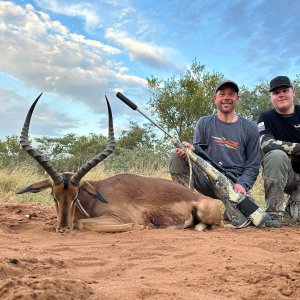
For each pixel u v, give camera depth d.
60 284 0.88
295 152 2.39
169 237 1.82
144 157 5.56
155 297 0.90
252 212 2.23
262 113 2.58
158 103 6.37
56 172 2.10
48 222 2.33
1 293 0.82
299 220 2.54
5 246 1.55
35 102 2.22
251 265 1.24
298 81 6.09
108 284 1.01
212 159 2.46
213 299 0.91
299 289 1.00
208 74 6.54
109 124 2.28
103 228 2.08
